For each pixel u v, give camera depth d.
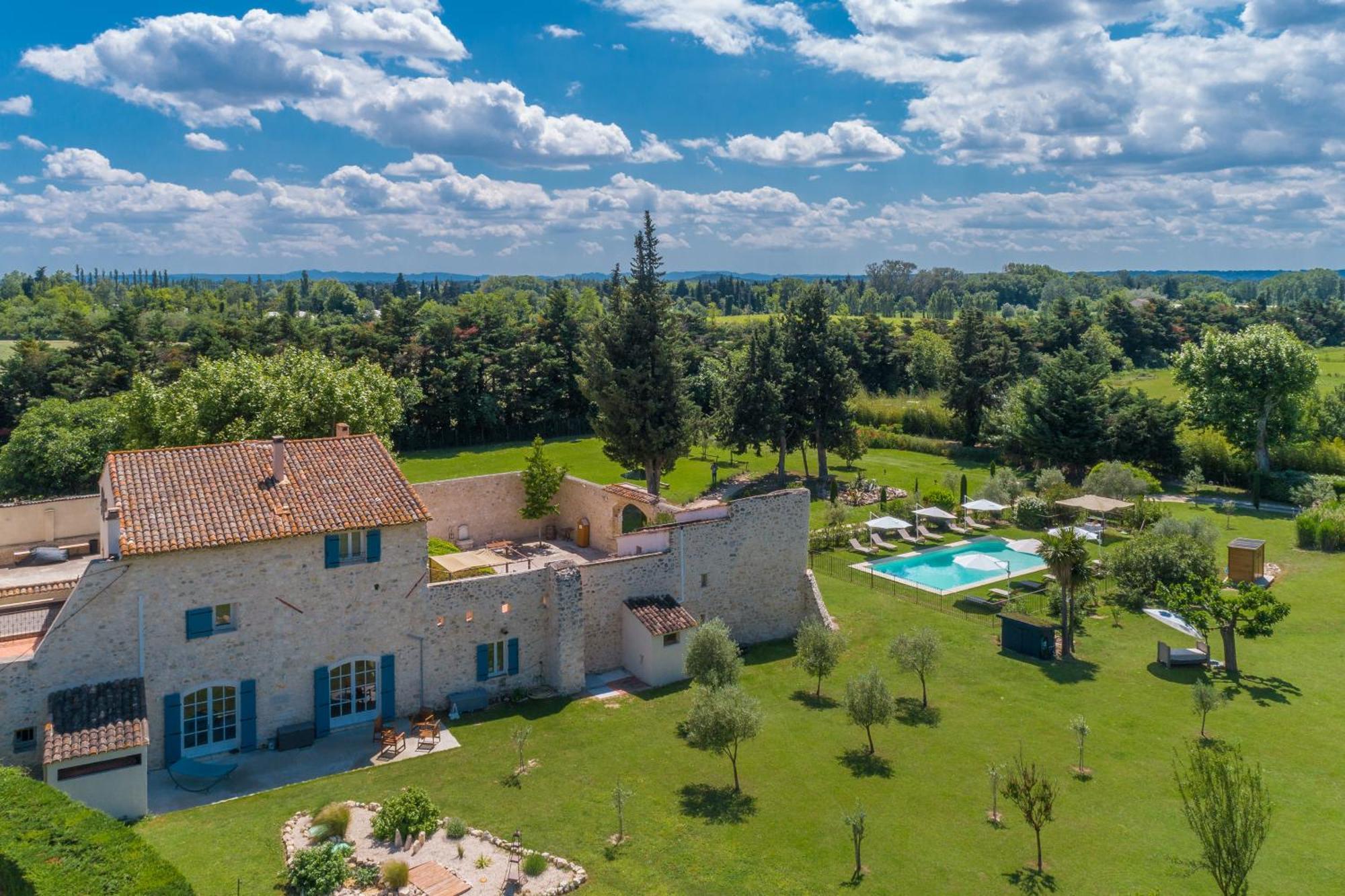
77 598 27.88
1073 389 84.00
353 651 33.00
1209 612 41.00
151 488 31.30
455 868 24.05
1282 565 57.69
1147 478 79.12
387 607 33.56
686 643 39.19
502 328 124.62
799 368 81.25
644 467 69.44
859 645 43.84
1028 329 134.50
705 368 118.25
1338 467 79.50
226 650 30.45
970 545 62.50
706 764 31.38
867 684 32.50
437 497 50.62
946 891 24.36
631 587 40.19
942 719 35.78
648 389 66.19
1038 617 47.62
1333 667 41.62
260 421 50.88
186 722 30.08
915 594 51.50
